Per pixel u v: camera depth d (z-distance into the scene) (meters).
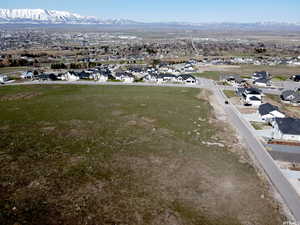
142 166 26.12
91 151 29.39
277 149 30.66
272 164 26.91
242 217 18.78
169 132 35.94
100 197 20.89
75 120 40.53
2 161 26.67
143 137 33.94
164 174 24.67
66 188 22.09
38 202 20.12
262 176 24.47
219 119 42.25
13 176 23.86
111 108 47.84
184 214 19.03
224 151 30.05
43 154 28.45
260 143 32.41
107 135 34.41
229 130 37.00
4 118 41.34
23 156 27.91
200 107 49.72
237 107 50.12
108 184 22.80
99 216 18.64
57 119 41.00
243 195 21.47
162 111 46.38
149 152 29.39
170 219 18.45
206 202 20.52
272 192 21.89
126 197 20.95
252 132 36.28
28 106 48.91
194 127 38.19
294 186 22.83
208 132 36.16
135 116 43.12
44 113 44.25
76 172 24.73
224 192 21.88
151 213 19.05
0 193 21.19
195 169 25.67
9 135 33.91
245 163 27.09
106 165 26.20
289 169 25.88
